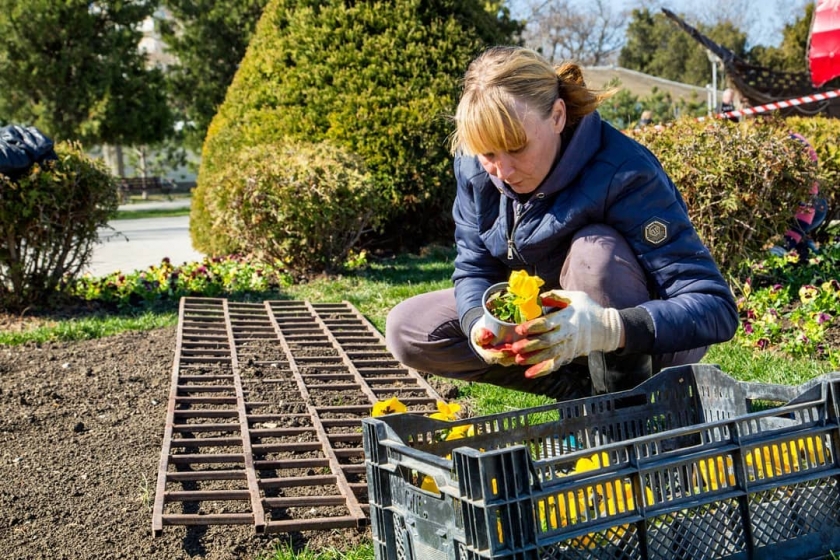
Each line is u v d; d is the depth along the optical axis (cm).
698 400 281
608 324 246
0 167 695
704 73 5928
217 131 1145
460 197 318
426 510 201
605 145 281
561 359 245
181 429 400
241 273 866
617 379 296
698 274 270
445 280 841
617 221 279
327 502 315
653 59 6138
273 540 295
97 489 345
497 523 180
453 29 1043
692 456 204
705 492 206
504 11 1295
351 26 1052
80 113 2848
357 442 389
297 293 823
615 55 5881
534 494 183
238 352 564
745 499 209
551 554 187
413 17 1047
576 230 287
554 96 261
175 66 3306
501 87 251
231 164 943
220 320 673
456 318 337
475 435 248
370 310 721
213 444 383
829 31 1306
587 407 264
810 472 218
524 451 183
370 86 1024
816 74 1340
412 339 338
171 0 3158
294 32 1066
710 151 610
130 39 2925
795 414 243
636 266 280
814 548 219
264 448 373
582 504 221
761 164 605
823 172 785
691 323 253
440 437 247
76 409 454
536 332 241
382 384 492
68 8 2736
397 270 939
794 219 688
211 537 298
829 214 888
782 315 576
